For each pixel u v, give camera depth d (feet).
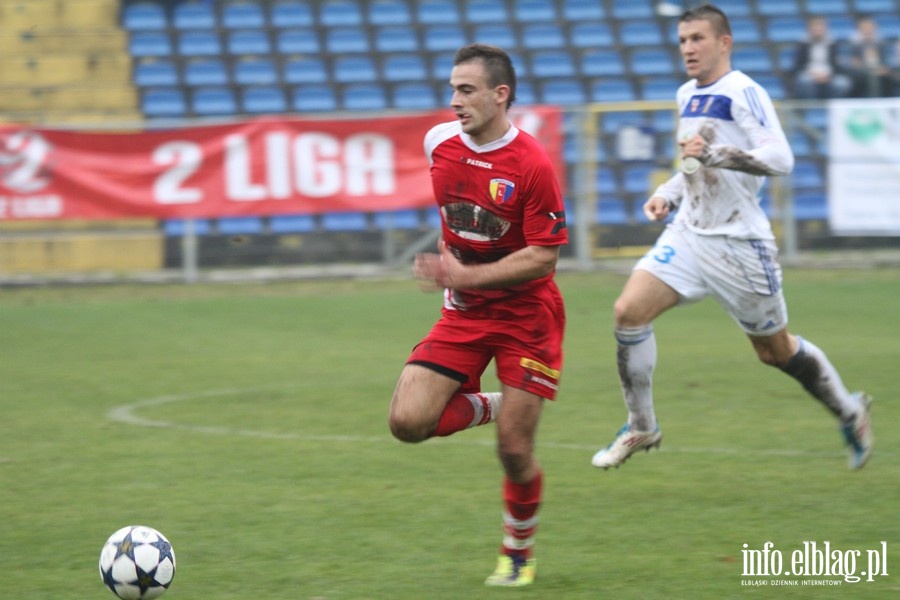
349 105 229.66
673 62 246.68
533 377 56.08
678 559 58.80
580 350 124.77
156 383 108.88
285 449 83.41
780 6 265.34
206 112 226.99
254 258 184.96
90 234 176.76
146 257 179.52
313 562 58.70
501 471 77.00
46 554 60.23
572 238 185.57
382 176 173.99
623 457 71.97
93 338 134.72
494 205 55.98
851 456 74.59
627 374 71.56
